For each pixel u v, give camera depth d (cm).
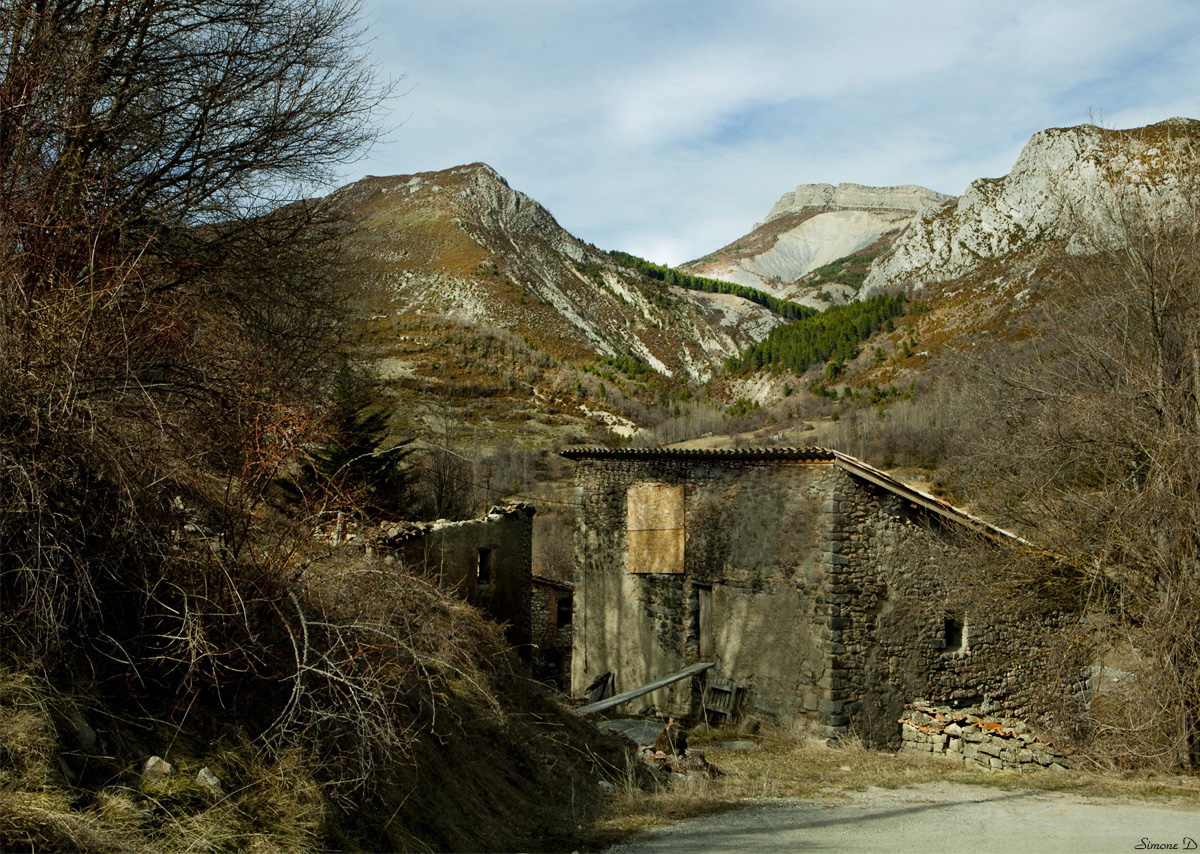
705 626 1477
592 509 1652
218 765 455
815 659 1292
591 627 1630
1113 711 1151
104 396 504
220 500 543
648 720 1457
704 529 1484
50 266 518
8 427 453
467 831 579
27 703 396
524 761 755
